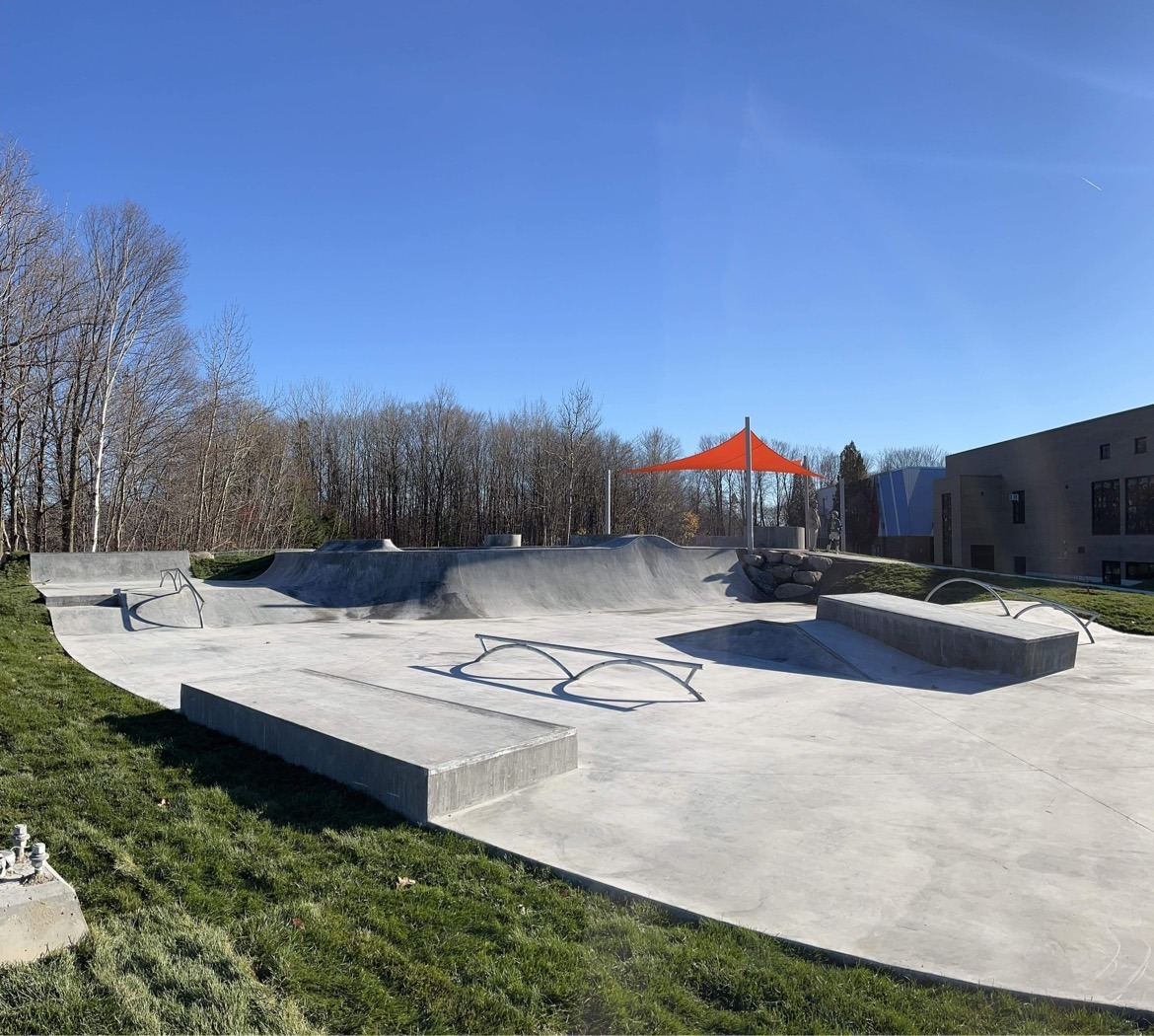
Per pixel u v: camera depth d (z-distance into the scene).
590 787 5.51
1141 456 32.12
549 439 49.09
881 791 5.47
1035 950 3.36
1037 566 37.94
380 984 3.14
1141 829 4.79
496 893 3.89
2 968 3.11
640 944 3.41
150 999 2.96
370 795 5.23
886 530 55.12
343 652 11.61
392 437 50.34
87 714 7.38
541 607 18.02
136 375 29.98
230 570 21.23
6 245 24.12
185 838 4.54
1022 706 8.08
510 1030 2.85
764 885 3.99
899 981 3.15
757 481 72.62
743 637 11.97
